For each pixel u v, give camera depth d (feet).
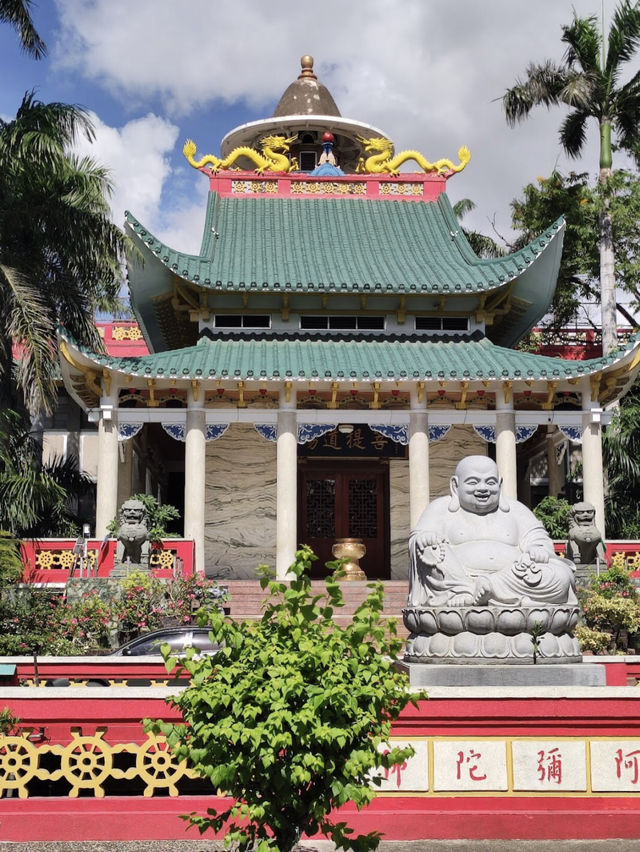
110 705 33.99
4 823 33.01
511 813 33.45
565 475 129.39
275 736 23.18
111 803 33.45
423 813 33.35
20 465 91.45
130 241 90.68
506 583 37.88
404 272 100.58
